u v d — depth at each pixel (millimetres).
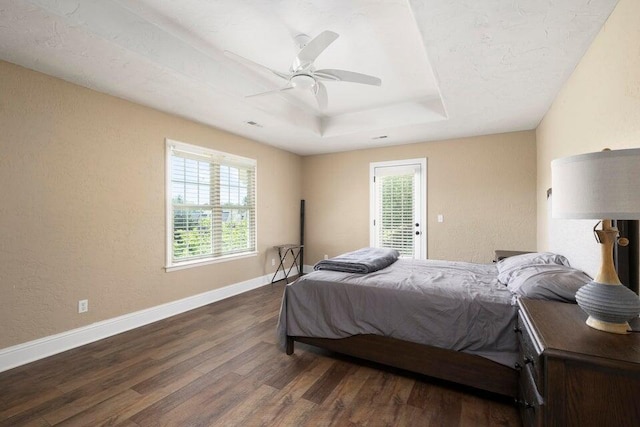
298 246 5105
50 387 1991
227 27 2209
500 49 2023
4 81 2211
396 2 1922
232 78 2854
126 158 2986
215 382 2064
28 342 2328
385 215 4875
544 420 1033
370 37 2314
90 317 2709
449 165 4383
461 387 2004
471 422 1665
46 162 2434
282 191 5199
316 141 4605
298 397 1898
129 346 2611
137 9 2023
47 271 2439
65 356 2420
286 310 2512
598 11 1629
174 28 2236
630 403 936
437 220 4457
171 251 3422
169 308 3375
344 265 2688
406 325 2039
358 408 1792
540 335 1141
